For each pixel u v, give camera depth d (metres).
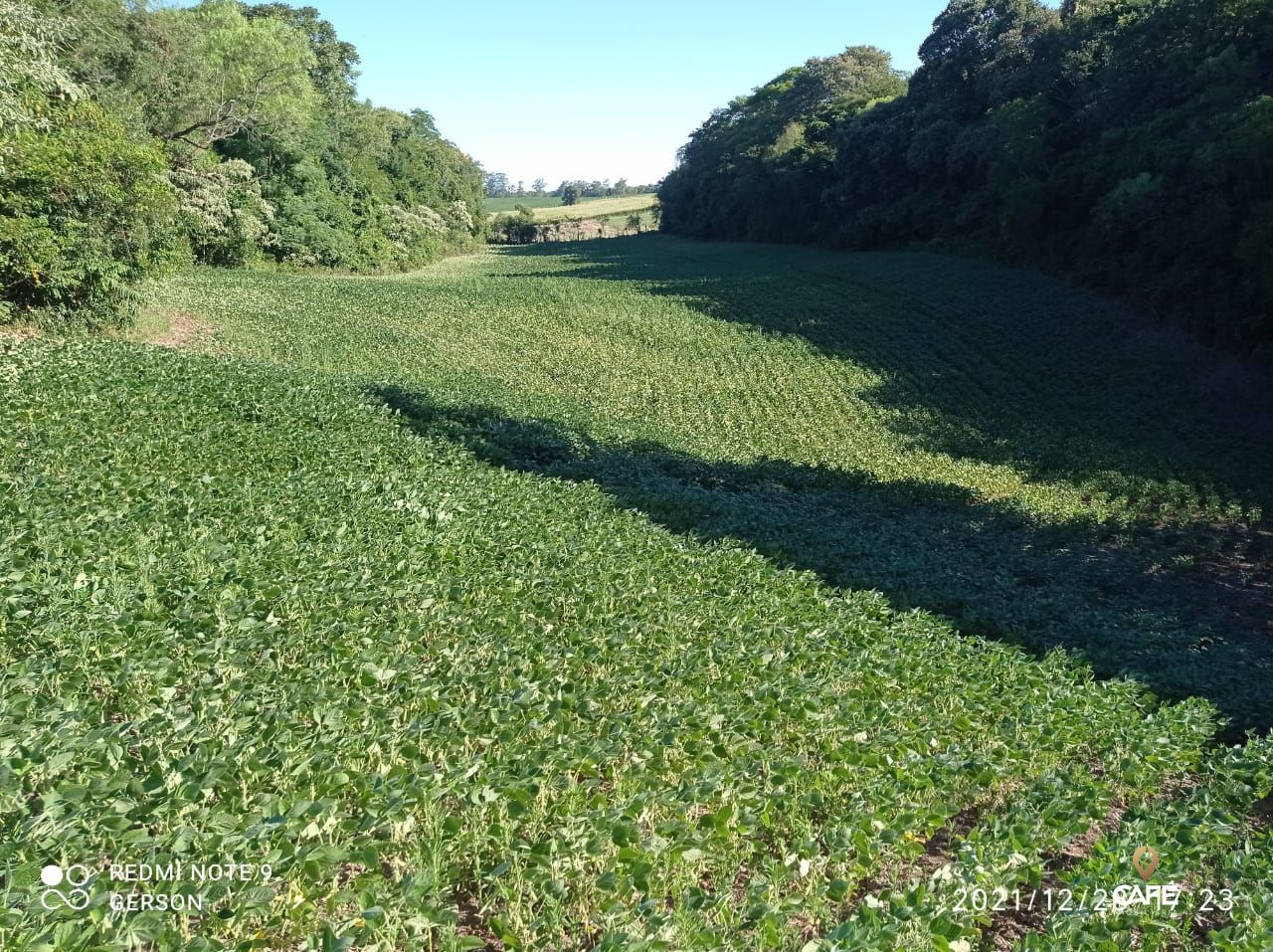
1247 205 35.75
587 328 43.34
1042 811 7.46
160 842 5.07
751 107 118.19
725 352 40.59
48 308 25.19
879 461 27.83
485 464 18.70
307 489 13.55
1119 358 38.94
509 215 140.25
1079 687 11.05
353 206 67.94
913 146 69.25
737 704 8.59
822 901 5.95
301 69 53.91
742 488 22.38
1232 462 28.86
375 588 10.02
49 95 26.02
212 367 21.80
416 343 37.38
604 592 11.16
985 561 18.42
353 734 6.75
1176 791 9.22
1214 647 14.74
